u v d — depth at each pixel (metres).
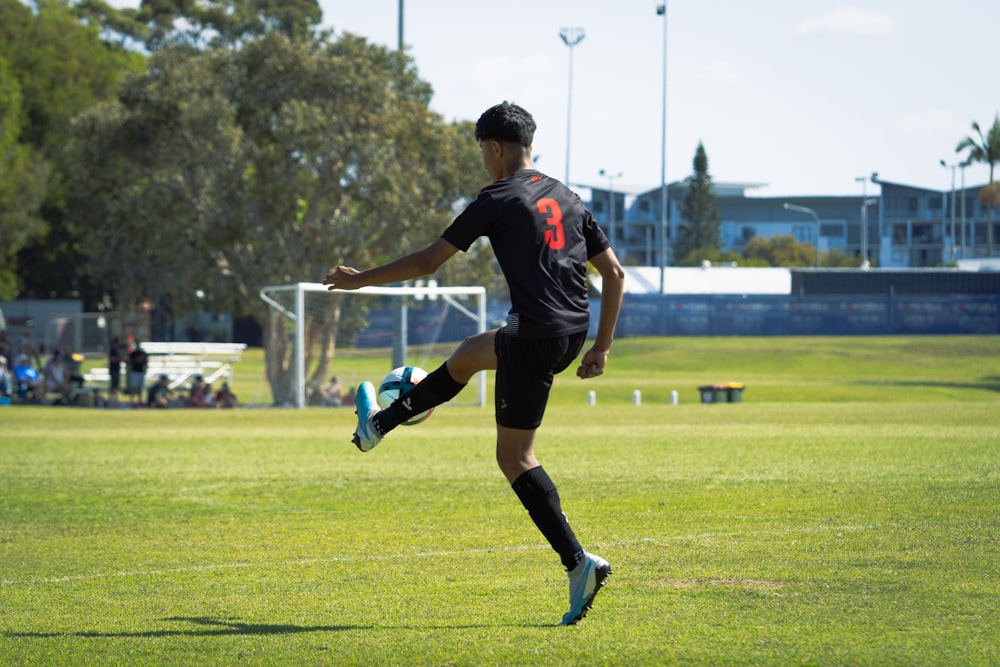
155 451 37.41
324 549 18.08
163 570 16.52
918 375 115.19
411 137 85.25
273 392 85.69
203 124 82.62
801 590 13.66
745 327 160.88
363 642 11.55
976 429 42.75
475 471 29.72
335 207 86.81
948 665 10.17
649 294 162.38
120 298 97.50
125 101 86.44
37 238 151.00
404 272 11.66
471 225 11.62
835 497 22.69
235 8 115.31
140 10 170.75
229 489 26.52
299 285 73.19
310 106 83.31
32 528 20.94
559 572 15.62
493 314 140.75
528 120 12.16
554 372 11.98
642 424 48.62
